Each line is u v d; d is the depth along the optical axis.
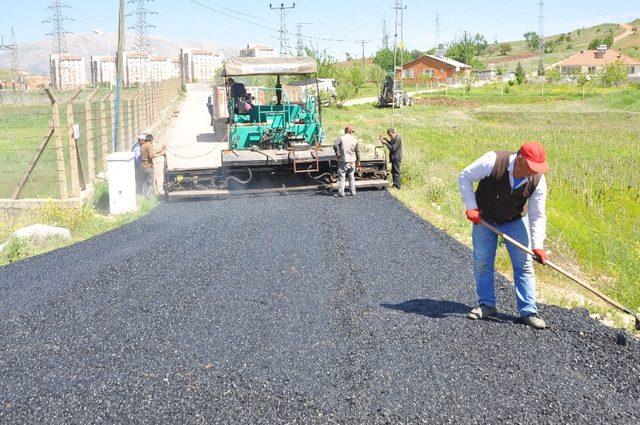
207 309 6.19
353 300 6.43
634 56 148.50
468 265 7.89
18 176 17.30
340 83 62.53
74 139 12.66
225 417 4.17
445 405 4.32
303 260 8.05
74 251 8.83
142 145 13.71
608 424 4.15
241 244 8.99
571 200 13.18
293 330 5.61
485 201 5.58
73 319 5.99
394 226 10.33
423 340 5.35
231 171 14.07
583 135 30.78
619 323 6.39
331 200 13.32
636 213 12.27
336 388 4.53
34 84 119.12
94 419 4.19
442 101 55.78
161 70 139.75
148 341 5.41
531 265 5.69
